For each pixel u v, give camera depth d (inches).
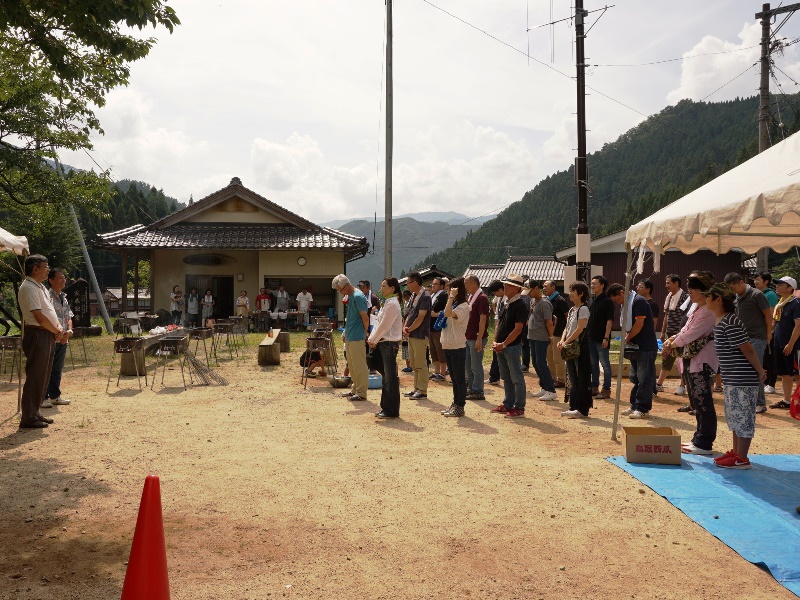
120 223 3016.7
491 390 404.2
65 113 689.0
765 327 324.5
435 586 135.3
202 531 164.4
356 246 1003.3
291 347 690.2
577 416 314.5
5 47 337.7
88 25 225.0
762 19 732.7
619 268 928.3
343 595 130.6
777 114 773.9
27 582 133.0
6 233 345.4
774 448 257.0
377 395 382.3
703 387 245.1
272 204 1075.9
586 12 607.5
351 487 201.8
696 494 192.4
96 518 173.5
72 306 809.5
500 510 181.6
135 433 276.5
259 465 226.5
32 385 282.4
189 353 431.2
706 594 133.0
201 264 1043.9
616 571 143.3
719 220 202.4
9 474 213.6
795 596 132.3
